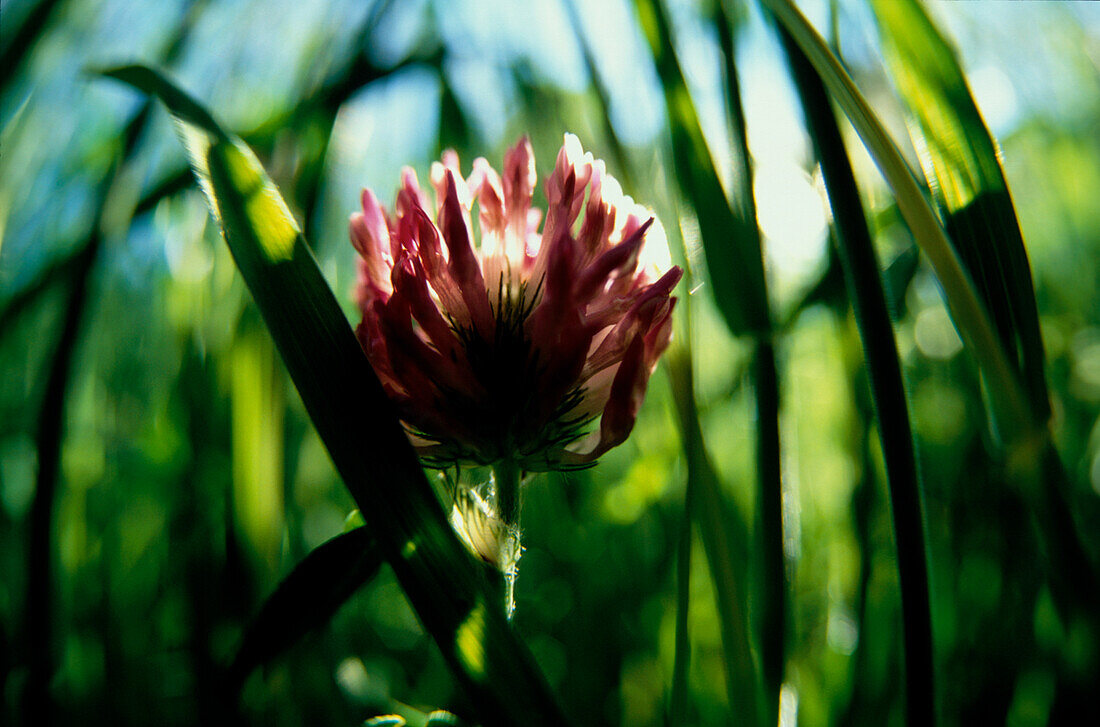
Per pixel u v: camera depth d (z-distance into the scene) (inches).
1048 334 7.6
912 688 4.1
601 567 7.1
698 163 4.9
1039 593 5.6
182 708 6.4
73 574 6.8
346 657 6.2
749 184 5.0
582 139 7.1
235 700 4.6
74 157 6.8
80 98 6.8
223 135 4.6
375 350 4.6
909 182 4.1
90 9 6.7
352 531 4.6
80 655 6.7
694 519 4.8
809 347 6.8
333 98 6.3
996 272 4.2
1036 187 7.4
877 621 5.7
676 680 4.7
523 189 4.8
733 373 6.4
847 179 4.5
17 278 6.5
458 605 4.1
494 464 4.6
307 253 4.4
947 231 4.3
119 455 7.2
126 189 6.1
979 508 6.1
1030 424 4.0
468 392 4.5
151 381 7.4
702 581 6.5
